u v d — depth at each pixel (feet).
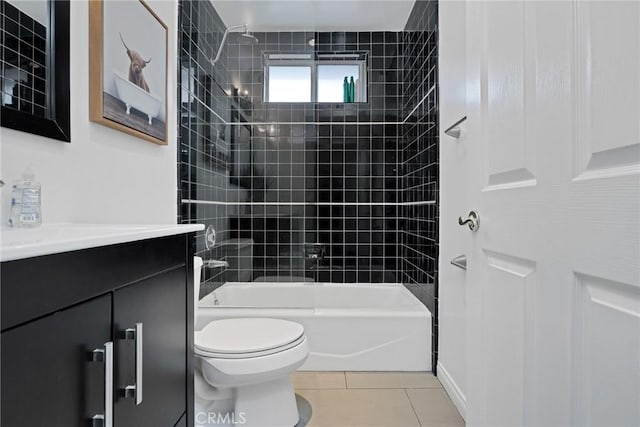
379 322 7.27
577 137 2.27
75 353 1.97
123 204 4.99
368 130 10.32
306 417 5.60
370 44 10.48
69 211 3.91
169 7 6.64
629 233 1.90
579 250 2.24
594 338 2.15
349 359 7.25
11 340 1.60
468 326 3.87
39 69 3.51
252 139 9.93
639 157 1.86
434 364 7.13
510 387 3.02
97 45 4.27
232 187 9.79
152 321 2.76
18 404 1.63
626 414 1.92
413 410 5.82
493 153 3.33
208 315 7.43
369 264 10.31
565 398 2.36
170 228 3.05
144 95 5.38
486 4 3.46
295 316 7.34
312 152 10.14
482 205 3.54
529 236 2.76
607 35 2.04
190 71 7.48
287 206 9.95
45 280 1.78
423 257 8.13
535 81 2.68
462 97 5.96
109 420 2.14
